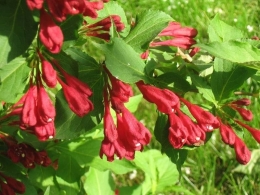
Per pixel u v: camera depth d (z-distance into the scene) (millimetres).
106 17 219
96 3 182
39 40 196
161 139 226
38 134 191
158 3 602
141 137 199
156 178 358
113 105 200
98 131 305
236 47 209
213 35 237
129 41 208
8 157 253
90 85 208
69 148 279
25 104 192
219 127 220
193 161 473
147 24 209
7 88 197
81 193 315
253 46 209
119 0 603
